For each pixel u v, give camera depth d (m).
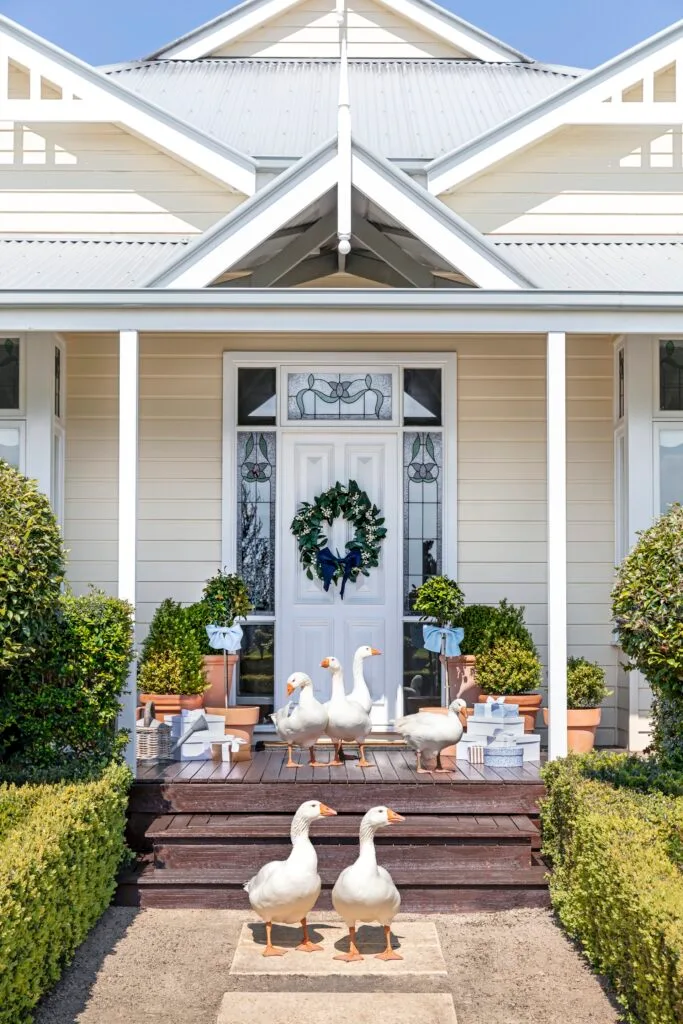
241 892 6.65
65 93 9.50
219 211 9.75
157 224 9.74
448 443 9.55
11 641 6.32
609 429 9.54
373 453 9.67
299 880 5.77
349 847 6.86
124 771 6.73
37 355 8.76
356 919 5.76
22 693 6.75
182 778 7.25
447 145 10.18
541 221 9.77
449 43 12.20
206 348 9.57
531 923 6.39
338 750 7.84
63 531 9.38
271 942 6.01
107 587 9.40
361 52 12.15
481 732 7.93
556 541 7.45
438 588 8.74
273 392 9.63
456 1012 5.23
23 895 4.81
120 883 6.62
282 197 7.67
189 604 9.47
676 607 6.46
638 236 9.79
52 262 8.83
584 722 8.57
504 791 7.20
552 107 9.55
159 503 9.51
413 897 6.61
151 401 9.54
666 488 8.94
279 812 7.13
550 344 7.51
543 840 6.93
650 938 4.53
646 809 5.82
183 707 8.33
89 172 9.75
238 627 8.58
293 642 9.58
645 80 9.50
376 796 7.16
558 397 7.50
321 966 5.73
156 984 5.54
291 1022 5.11
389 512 9.62
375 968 5.71
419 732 7.43
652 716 7.90
